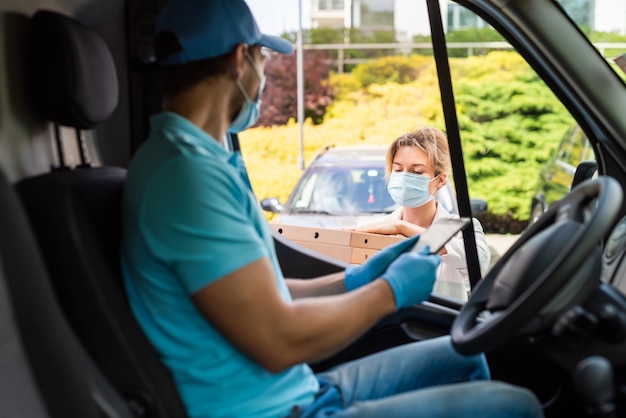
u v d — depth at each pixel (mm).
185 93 1602
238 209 1510
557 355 1540
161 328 1512
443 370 1880
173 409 1501
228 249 1437
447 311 2227
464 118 5508
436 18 2340
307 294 1967
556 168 4598
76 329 1450
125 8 2043
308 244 2523
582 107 2188
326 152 5988
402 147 2904
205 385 1532
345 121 17297
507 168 5336
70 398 1341
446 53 2354
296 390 1651
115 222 1598
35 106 1625
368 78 18031
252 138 11500
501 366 2189
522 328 1487
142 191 1490
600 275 1565
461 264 2633
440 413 1549
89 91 1572
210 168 1493
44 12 1558
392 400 1594
